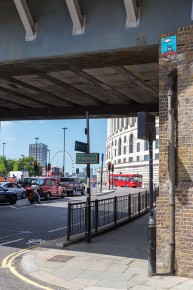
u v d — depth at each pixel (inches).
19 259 415.5
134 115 860.0
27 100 788.0
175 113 365.1
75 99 775.1
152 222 340.5
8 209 1014.4
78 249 462.0
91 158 506.3
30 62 458.6
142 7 402.6
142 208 926.4
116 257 416.2
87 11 423.2
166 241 344.5
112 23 412.8
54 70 496.7
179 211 337.7
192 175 339.6
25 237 566.9
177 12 390.6
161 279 323.3
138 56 431.2
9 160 4948.3
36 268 371.2
